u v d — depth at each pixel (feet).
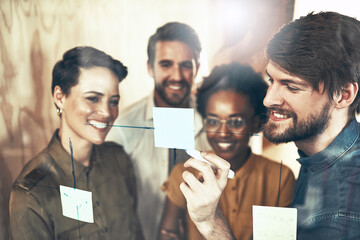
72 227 2.40
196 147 1.98
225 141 1.91
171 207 2.17
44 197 2.41
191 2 1.77
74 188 2.32
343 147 1.73
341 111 1.69
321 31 1.59
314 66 1.64
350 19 1.56
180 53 1.85
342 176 1.77
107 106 2.08
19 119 2.32
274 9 1.65
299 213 1.91
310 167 1.82
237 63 1.77
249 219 2.02
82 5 1.96
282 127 1.79
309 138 1.77
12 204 2.49
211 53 1.80
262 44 1.71
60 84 2.14
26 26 2.11
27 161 2.39
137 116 2.04
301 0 1.60
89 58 2.02
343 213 1.82
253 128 1.85
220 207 2.06
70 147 2.25
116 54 1.97
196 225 2.15
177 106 1.94
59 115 2.21
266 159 1.88
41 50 2.12
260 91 1.77
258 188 1.95
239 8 1.71
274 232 1.99
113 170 2.21
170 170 2.09
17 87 2.25
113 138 2.14
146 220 2.26
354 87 1.63
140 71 1.95
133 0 1.86
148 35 1.88
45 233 2.46
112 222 2.32
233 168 1.95
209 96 1.86
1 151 2.42
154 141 2.06
